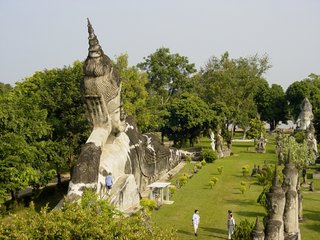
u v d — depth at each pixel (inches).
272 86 4205.2
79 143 1507.1
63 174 1854.1
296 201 818.2
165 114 2554.1
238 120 3061.0
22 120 1259.8
